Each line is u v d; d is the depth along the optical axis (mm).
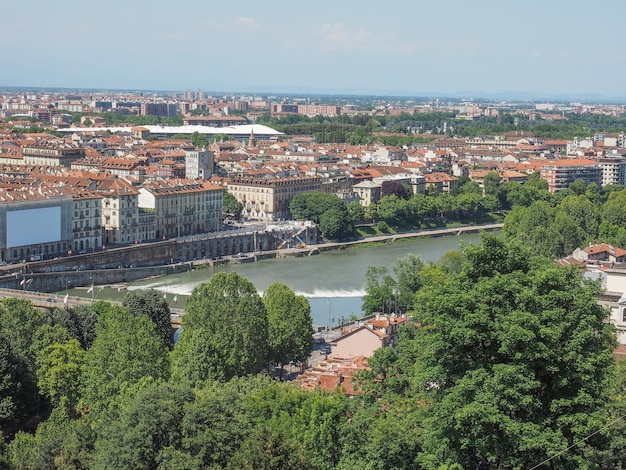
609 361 179375
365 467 194125
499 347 180000
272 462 190875
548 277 185750
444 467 173500
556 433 171000
